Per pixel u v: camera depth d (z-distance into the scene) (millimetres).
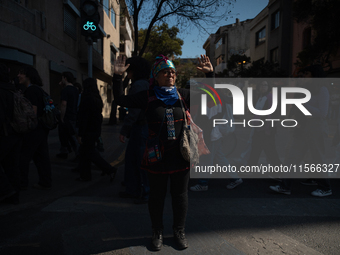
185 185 2564
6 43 9875
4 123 3289
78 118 4332
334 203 3730
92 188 4309
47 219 3119
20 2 11367
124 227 2945
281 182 4098
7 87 3342
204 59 3416
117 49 28203
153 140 2469
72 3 16000
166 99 2461
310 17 16250
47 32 12961
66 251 2459
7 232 2799
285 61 21531
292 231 2900
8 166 3494
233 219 3191
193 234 2816
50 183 4176
